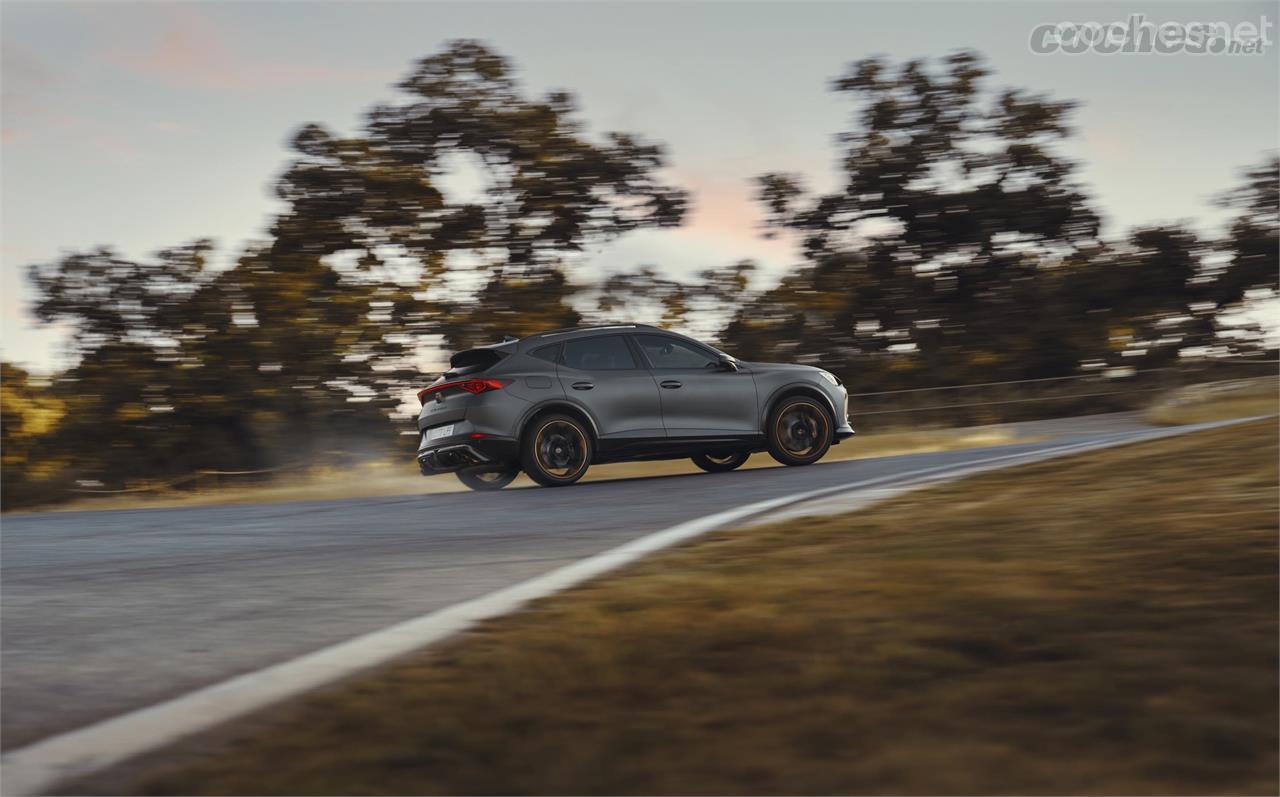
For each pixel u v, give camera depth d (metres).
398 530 6.79
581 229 23.98
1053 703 2.47
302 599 4.50
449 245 23.25
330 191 22.83
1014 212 25.70
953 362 25.56
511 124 23.44
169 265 22.53
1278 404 18.23
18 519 9.55
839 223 26.39
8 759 2.60
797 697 2.62
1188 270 26.23
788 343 24.66
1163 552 3.73
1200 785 2.07
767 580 3.95
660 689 2.74
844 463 9.98
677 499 7.58
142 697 3.15
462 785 2.26
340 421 22.02
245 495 16.36
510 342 9.98
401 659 3.21
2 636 4.03
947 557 4.09
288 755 2.46
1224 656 2.66
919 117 26.47
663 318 24.17
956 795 2.09
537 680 2.87
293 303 22.03
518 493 9.02
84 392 22.12
